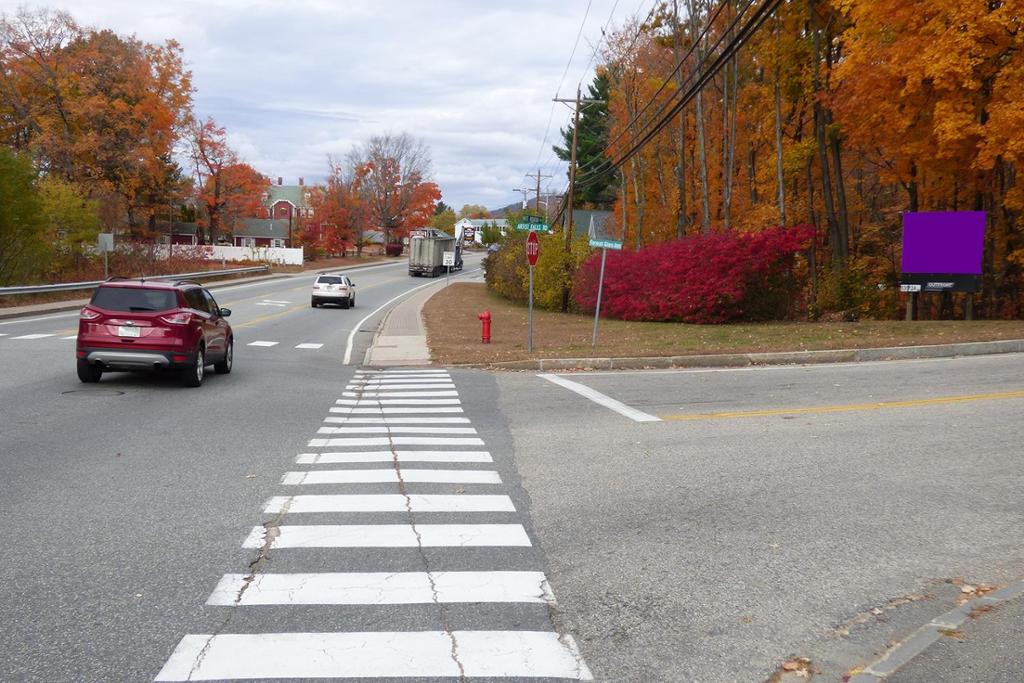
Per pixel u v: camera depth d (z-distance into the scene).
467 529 6.43
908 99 24.19
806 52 29.86
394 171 128.12
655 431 10.40
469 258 136.88
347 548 5.96
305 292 52.12
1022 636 4.47
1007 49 21.66
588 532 6.38
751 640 4.53
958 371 15.15
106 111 62.12
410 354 21.22
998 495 7.34
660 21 38.56
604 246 21.16
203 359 14.80
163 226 83.06
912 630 4.67
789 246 28.39
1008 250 27.78
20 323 25.81
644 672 4.14
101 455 8.81
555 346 21.72
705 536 6.29
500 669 4.14
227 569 5.49
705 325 28.31
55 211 45.44
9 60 60.69
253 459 8.80
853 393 13.11
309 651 4.29
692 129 46.59
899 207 36.38
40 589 5.08
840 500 7.23
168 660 4.16
